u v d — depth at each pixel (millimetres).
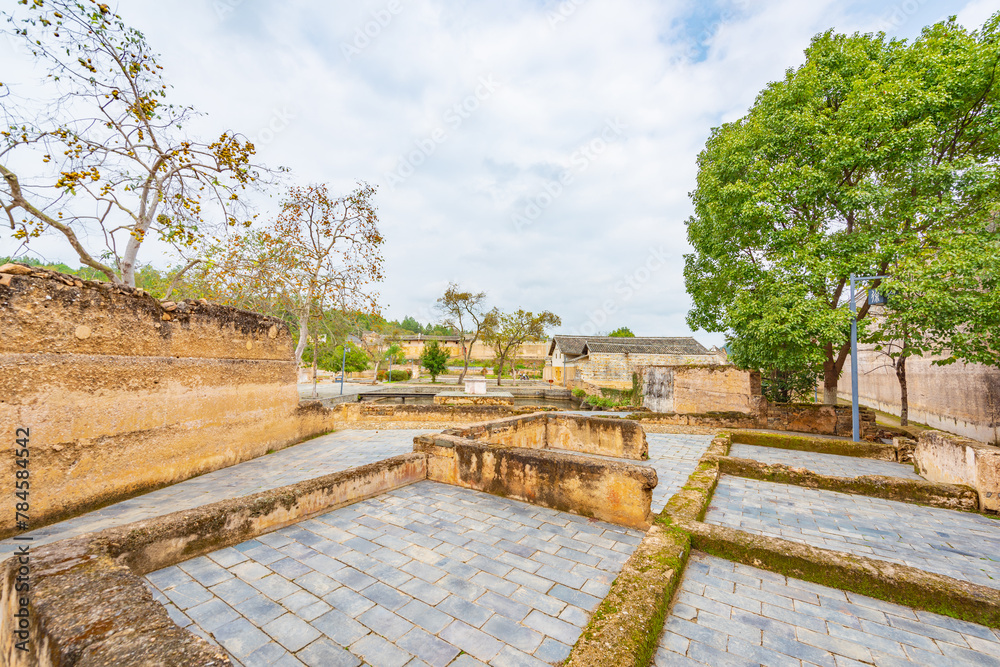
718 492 5953
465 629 2639
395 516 4660
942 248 8008
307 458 8367
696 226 12742
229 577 3262
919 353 9352
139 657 1656
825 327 9109
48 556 2656
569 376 33906
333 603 2924
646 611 2555
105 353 5469
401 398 26250
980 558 3969
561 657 2369
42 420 4723
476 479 5664
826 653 2508
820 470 7574
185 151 8258
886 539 4402
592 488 4691
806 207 9961
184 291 11062
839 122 9172
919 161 8500
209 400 7250
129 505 5418
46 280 4832
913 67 8977
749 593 3180
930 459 6742
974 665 2416
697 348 32062
